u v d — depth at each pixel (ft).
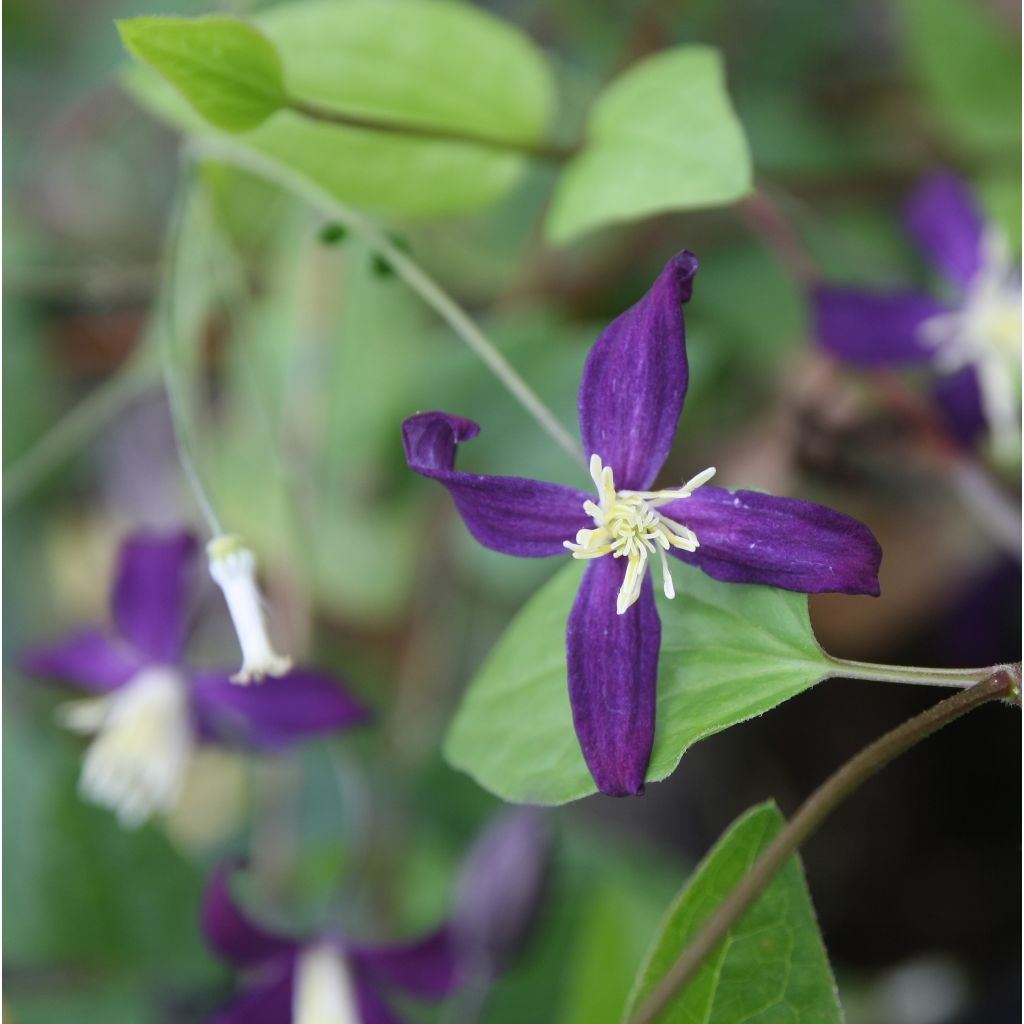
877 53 1.23
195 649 1.13
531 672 0.82
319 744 1.06
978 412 0.99
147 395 1.25
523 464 1.04
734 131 0.89
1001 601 1.09
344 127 0.93
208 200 0.99
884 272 1.08
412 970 0.94
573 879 1.03
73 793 1.00
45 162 1.25
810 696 1.16
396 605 1.11
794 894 0.78
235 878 1.04
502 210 1.13
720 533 0.78
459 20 0.95
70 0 1.32
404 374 1.07
